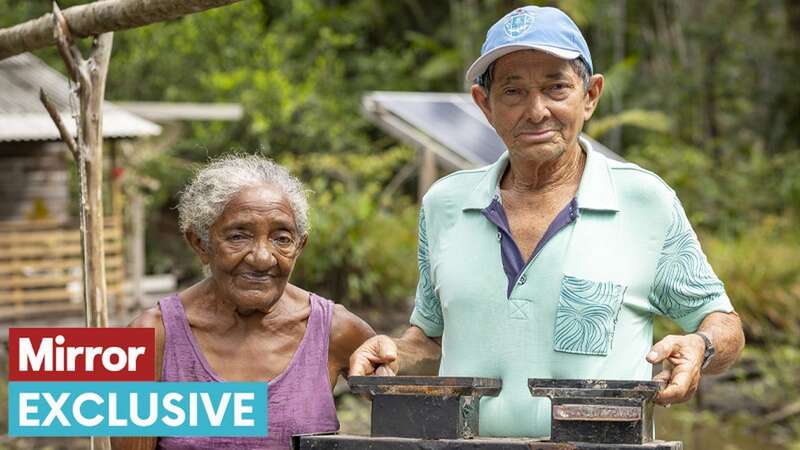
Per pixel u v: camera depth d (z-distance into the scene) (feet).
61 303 34.50
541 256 8.86
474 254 9.11
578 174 9.20
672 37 64.18
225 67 56.44
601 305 8.70
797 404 28.50
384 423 7.63
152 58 55.52
